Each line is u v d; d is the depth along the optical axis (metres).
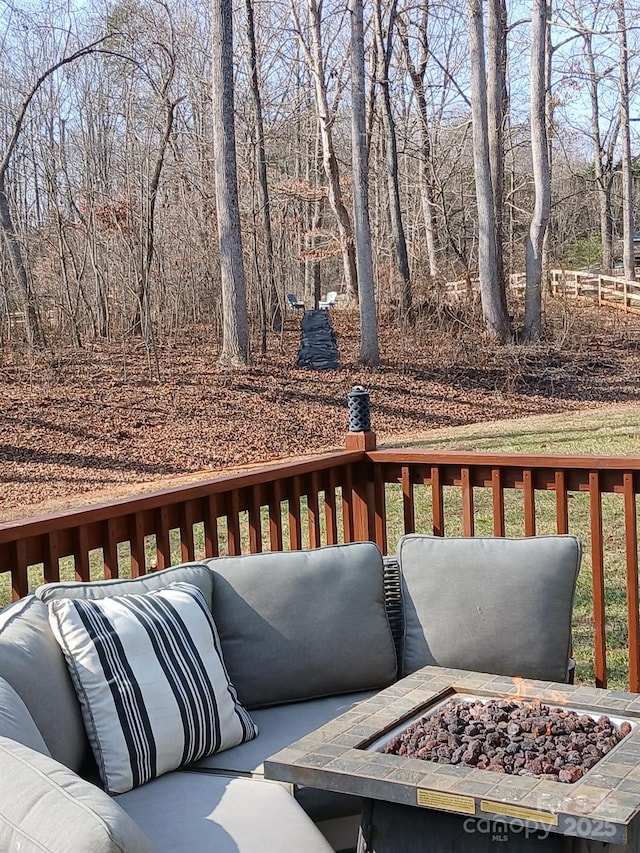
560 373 17.94
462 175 25.66
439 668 2.56
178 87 21.06
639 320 22.23
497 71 19.38
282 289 22.50
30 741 1.82
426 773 1.85
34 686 2.18
